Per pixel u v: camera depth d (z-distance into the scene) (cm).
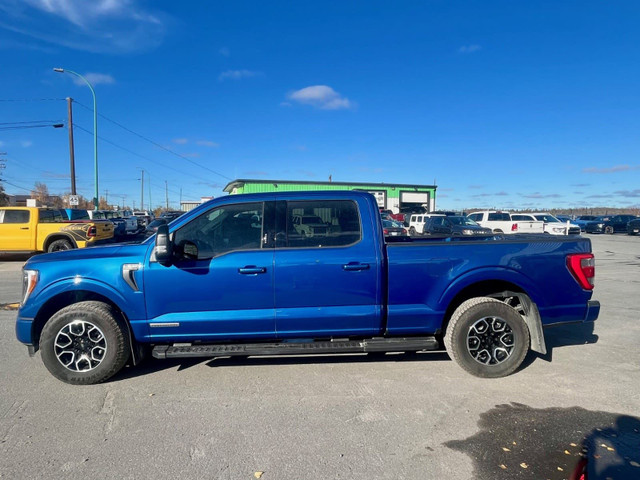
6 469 278
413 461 287
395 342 423
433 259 418
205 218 418
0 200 6012
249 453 296
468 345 420
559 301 432
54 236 1370
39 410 360
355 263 409
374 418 344
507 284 444
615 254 1714
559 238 444
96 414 353
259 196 425
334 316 413
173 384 412
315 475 272
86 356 407
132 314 405
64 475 273
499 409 359
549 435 318
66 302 430
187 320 405
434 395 385
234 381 418
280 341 428
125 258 407
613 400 375
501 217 2519
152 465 283
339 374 433
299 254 409
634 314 681
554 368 448
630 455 293
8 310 723
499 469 278
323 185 3869
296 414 352
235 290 404
